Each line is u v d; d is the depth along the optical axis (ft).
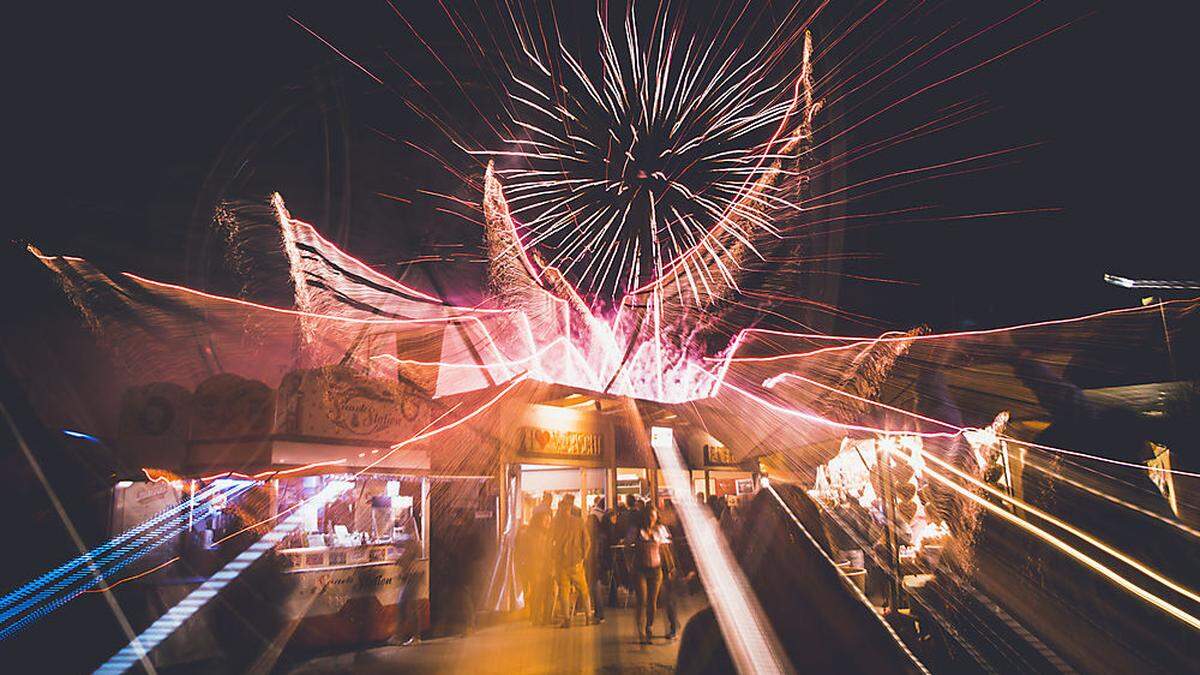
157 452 29.89
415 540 35.32
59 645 25.75
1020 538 30.37
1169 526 30.35
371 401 34.78
